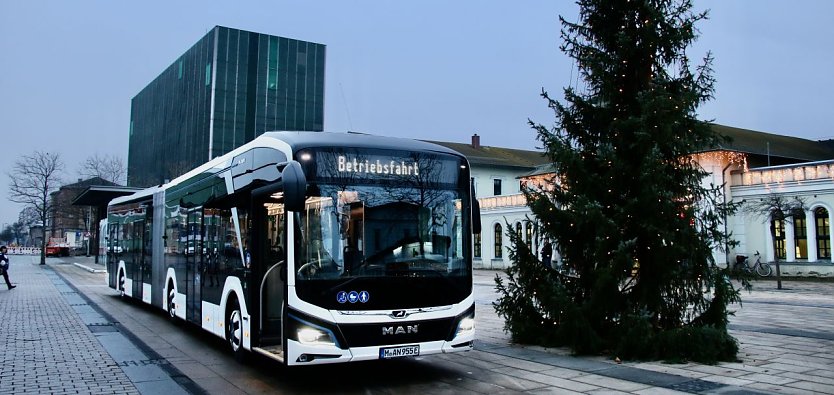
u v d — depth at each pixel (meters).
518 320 10.70
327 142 7.67
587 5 10.58
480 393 7.38
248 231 8.78
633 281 9.85
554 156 10.12
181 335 12.27
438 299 7.70
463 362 9.27
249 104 81.44
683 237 9.38
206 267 10.93
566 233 10.16
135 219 17.80
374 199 7.66
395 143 8.16
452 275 7.86
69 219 69.81
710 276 9.38
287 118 84.19
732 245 9.61
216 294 10.23
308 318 7.09
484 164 52.25
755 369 8.39
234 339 9.34
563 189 10.39
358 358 7.16
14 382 7.96
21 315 15.38
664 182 9.55
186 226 12.50
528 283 10.45
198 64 84.06
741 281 9.64
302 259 7.21
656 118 9.58
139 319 14.85
